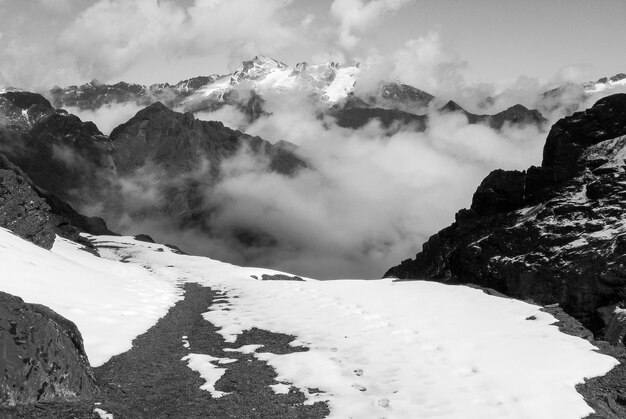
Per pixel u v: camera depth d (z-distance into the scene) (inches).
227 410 616.1
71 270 1255.5
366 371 749.9
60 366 583.8
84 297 1021.2
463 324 943.0
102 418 551.2
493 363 749.9
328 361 786.2
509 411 607.2
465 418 591.8
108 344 792.9
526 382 680.4
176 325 1011.9
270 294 1349.7
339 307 1127.0
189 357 807.1
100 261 1769.2
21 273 997.8
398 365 763.4
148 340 866.8
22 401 537.3
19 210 1481.3
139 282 1485.0
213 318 1091.9
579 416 599.2
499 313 992.9
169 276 1836.9
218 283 1649.9
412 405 631.2
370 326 971.9
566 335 853.2
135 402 616.1
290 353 839.7
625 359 772.6
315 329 967.6
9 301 601.0
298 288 1401.3
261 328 998.4
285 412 617.0
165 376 716.7
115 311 992.9
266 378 727.7
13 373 539.8
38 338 576.1
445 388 674.8
